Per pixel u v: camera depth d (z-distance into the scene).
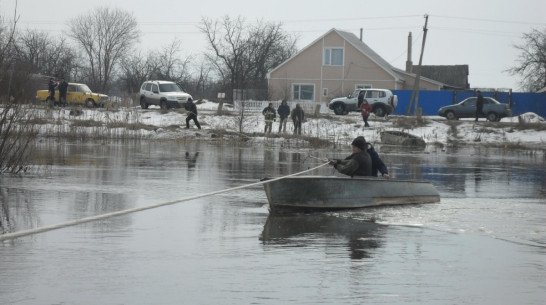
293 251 20.45
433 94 114.81
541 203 32.09
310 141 72.62
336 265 18.80
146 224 24.34
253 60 144.12
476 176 45.72
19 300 15.21
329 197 27.92
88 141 68.62
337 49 126.88
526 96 112.75
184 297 15.64
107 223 24.33
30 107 38.56
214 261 19.00
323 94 127.88
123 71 159.38
